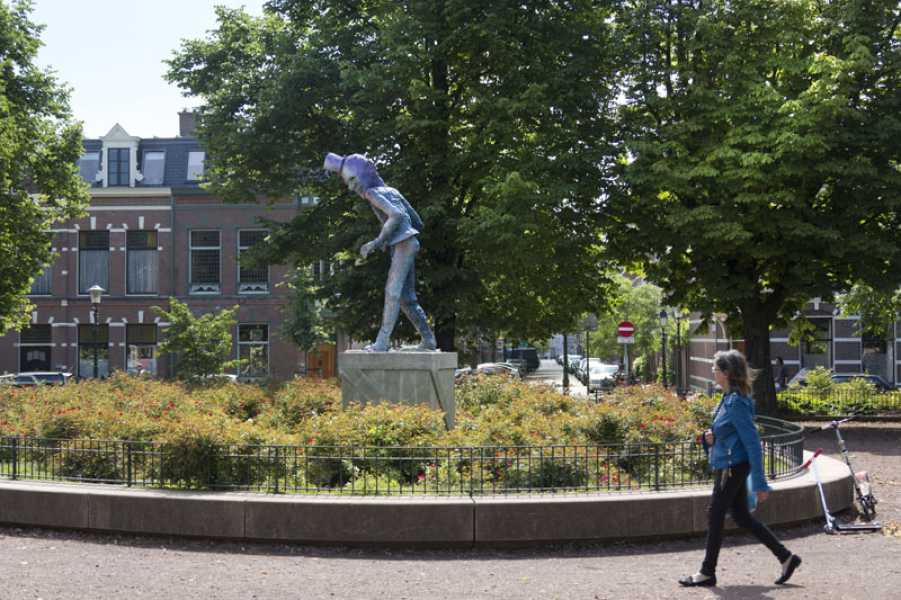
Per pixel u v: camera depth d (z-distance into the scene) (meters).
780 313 25.56
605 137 23.00
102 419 11.00
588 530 8.05
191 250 42.91
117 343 42.34
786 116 20.12
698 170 20.36
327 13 24.30
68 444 9.84
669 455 9.23
